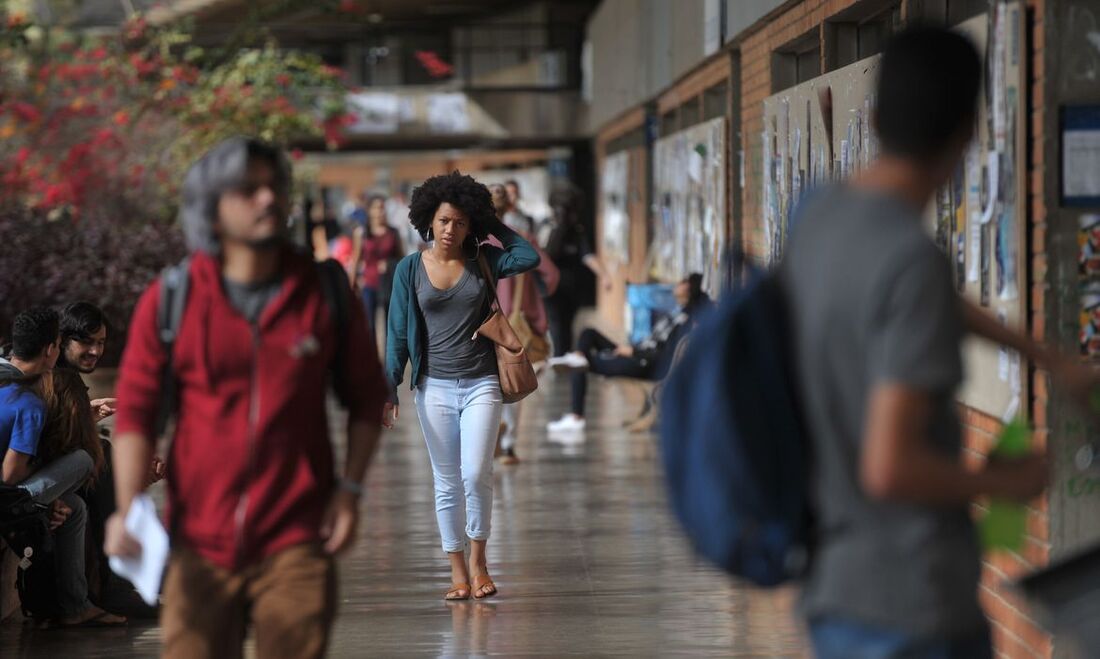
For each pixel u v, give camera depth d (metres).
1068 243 16.48
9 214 51.34
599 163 83.81
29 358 22.03
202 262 12.96
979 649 9.57
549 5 87.56
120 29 71.88
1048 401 16.44
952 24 21.09
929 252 8.93
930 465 8.81
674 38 47.59
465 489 24.58
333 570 13.07
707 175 41.88
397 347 24.23
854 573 9.38
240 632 13.20
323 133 75.75
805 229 9.58
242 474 12.72
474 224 24.09
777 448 9.60
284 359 12.84
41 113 64.81
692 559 27.33
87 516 23.52
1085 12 16.34
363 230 64.62
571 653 21.16
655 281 56.84
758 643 21.56
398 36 102.19
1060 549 16.55
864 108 22.88
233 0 76.00
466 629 22.62
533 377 24.17
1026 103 16.84
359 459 13.40
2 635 22.86
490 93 89.06
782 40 31.53
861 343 9.02
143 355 12.95
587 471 37.19
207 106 69.06
